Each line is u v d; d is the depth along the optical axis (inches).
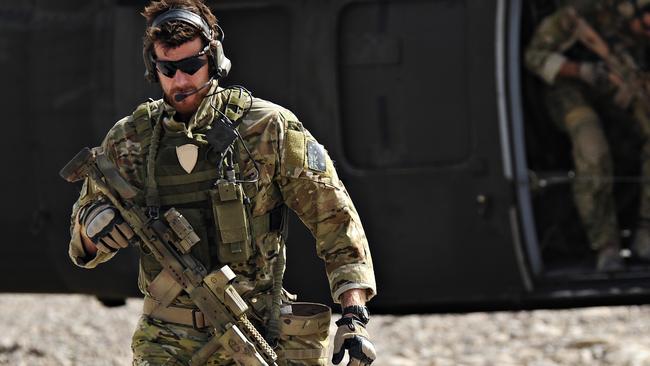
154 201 431.2
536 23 762.8
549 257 776.3
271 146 433.1
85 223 432.1
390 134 704.4
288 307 447.5
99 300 829.2
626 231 786.2
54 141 754.2
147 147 436.1
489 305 712.4
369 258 433.7
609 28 745.6
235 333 422.3
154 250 428.8
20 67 757.9
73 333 1140.5
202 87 426.9
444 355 1043.9
